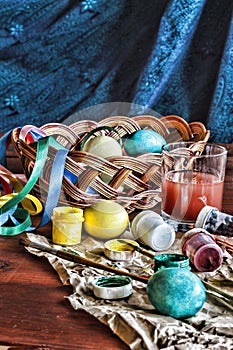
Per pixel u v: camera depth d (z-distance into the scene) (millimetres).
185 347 614
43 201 858
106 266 733
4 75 1425
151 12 1358
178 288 659
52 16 1390
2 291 702
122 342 625
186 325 645
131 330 632
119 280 707
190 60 1366
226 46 1329
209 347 614
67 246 804
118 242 794
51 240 820
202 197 827
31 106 1439
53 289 708
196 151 853
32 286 712
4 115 1449
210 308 680
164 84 1379
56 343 623
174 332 630
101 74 1403
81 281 713
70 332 638
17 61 1418
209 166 834
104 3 1370
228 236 805
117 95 1405
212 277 736
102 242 818
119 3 1366
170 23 1344
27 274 735
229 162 1070
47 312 667
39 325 647
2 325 647
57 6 1384
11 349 623
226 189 960
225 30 1339
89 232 825
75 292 698
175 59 1363
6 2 1384
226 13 1331
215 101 1355
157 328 634
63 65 1412
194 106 1384
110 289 688
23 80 1427
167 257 734
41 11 1389
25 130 874
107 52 1394
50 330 640
